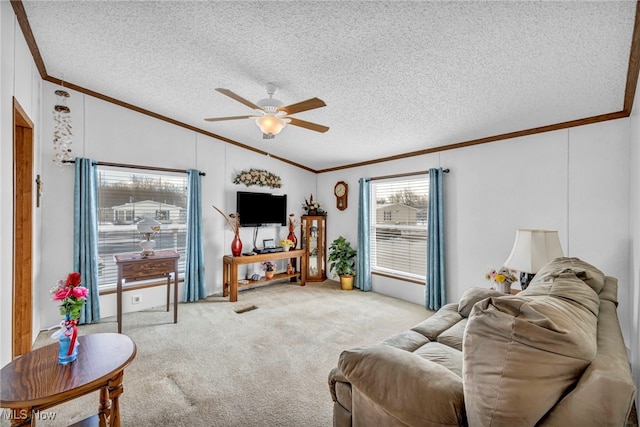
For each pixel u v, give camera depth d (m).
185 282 4.11
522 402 0.82
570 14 1.66
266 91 2.96
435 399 1.04
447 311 2.43
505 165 3.29
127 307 3.72
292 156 5.11
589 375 0.80
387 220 4.69
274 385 2.19
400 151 4.25
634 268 2.22
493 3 1.66
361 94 2.86
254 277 4.75
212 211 4.45
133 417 1.84
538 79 2.29
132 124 3.72
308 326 3.31
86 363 1.48
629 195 2.51
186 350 2.72
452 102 2.78
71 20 2.23
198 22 2.12
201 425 1.78
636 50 1.82
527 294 1.31
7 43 1.95
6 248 1.93
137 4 2.04
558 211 2.91
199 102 3.49
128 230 3.77
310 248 5.40
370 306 4.02
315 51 2.28
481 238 3.50
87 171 3.32
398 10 1.79
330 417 1.86
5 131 1.93
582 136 2.78
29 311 2.67
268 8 1.89
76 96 3.35
